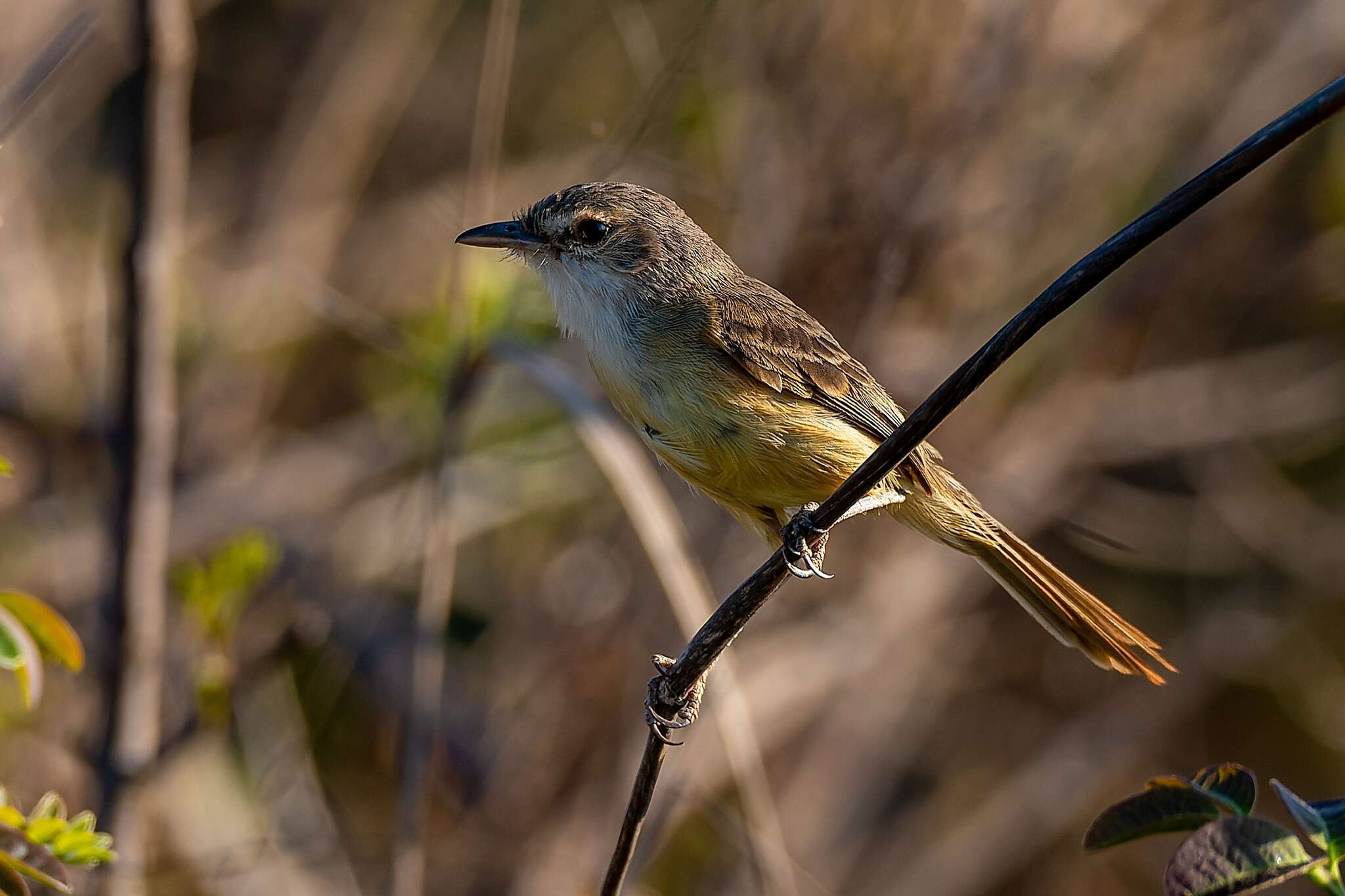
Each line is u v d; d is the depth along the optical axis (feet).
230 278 47.19
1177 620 52.54
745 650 45.27
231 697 33.60
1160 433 50.55
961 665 50.37
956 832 50.01
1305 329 52.16
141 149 30.22
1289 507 51.65
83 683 37.58
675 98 41.55
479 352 34.17
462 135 49.88
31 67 32.71
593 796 41.16
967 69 43.16
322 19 51.06
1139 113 47.42
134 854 30.35
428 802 40.50
